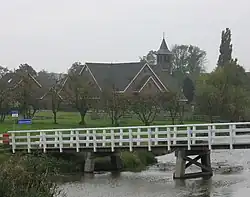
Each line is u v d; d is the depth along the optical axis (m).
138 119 70.56
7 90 63.50
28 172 18.38
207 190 32.53
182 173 37.47
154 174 40.03
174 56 133.25
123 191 32.25
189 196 30.53
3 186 16.38
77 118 72.44
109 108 61.97
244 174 39.69
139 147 37.72
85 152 40.88
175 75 126.81
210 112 72.81
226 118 72.31
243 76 81.88
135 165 44.31
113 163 42.41
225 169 42.59
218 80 74.06
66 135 39.66
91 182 35.59
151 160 47.81
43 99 72.56
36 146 40.50
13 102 62.84
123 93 68.12
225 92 72.62
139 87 80.50
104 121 68.12
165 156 53.38
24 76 66.12
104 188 33.31
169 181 36.41
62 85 67.00
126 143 40.06
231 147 34.62
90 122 66.38
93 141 38.84
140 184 34.94
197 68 132.62
